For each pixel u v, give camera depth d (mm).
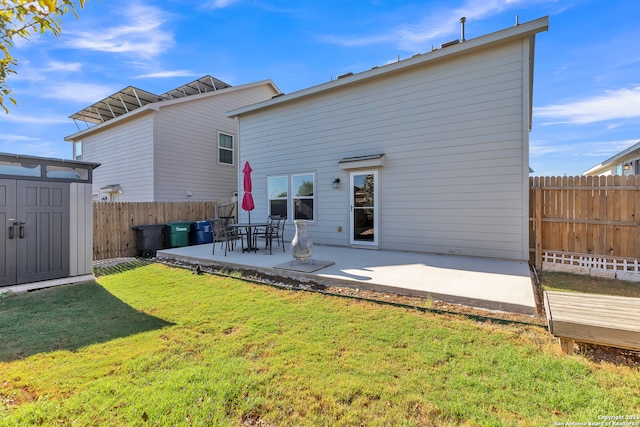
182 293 4527
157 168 11148
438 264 5578
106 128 13305
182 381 2189
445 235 6512
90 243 5797
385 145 7250
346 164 7613
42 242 5227
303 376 2246
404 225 7012
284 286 4766
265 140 9555
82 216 5715
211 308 3797
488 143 6020
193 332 3082
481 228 6129
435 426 1749
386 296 4160
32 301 4289
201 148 12633
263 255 6836
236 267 5957
